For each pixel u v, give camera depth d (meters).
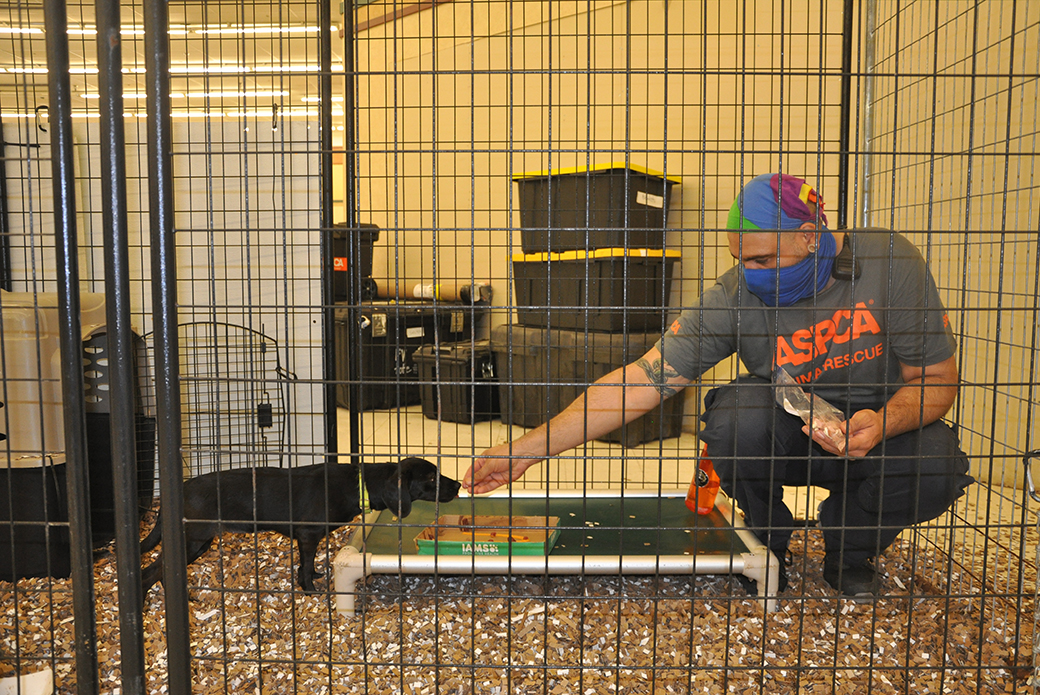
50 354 2.01
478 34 4.70
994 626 1.66
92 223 2.69
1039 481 2.58
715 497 2.17
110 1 1.11
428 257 5.13
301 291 2.67
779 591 1.87
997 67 2.64
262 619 1.71
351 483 1.88
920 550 2.16
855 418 1.55
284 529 1.85
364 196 5.39
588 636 1.61
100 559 2.14
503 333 4.10
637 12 4.05
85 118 2.62
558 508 2.25
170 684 1.20
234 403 2.68
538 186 3.69
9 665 1.47
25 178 2.65
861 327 1.87
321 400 2.70
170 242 1.13
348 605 1.73
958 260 2.83
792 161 3.63
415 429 4.07
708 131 3.88
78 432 1.18
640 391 1.93
